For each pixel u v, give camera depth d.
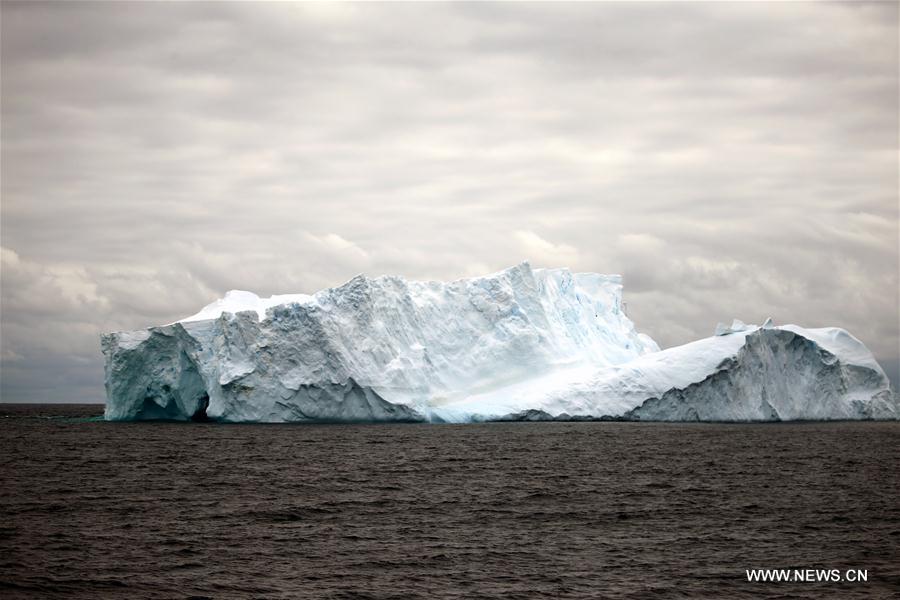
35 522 100.69
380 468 153.12
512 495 122.81
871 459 173.75
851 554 87.56
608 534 96.19
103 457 170.38
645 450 188.38
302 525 99.88
